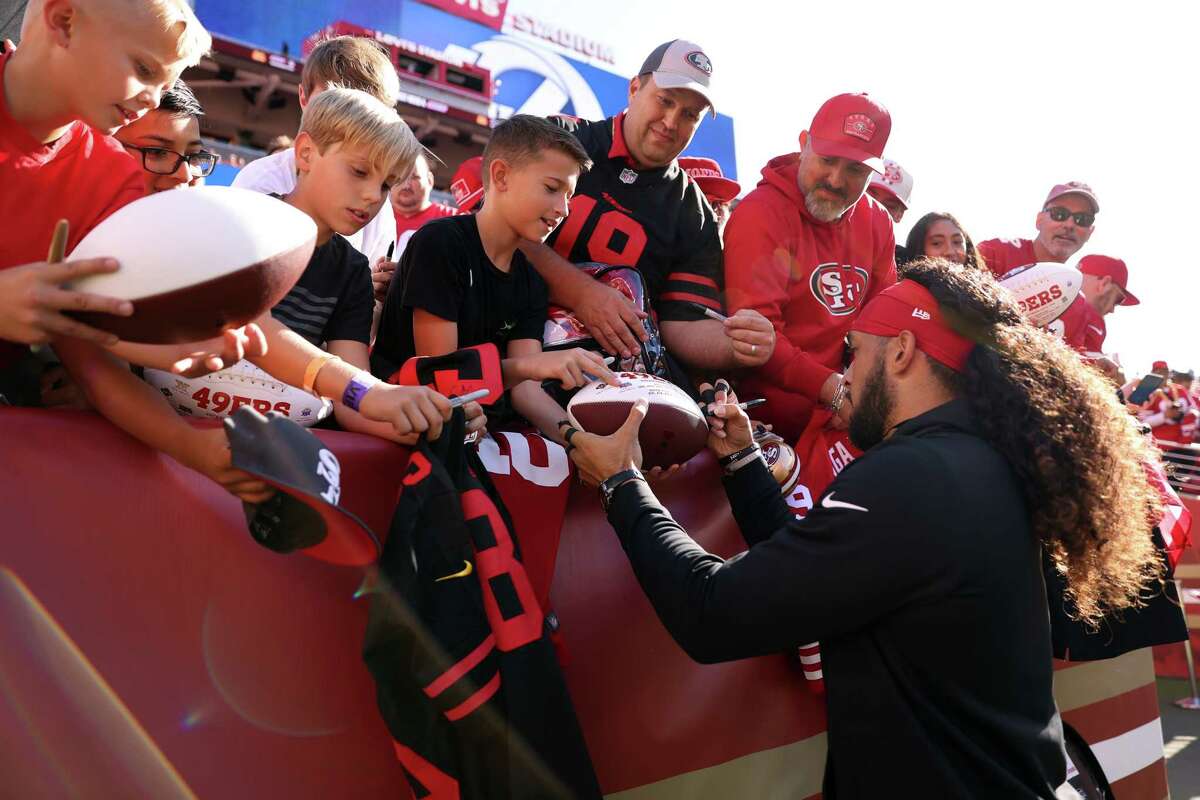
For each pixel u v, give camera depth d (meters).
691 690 2.00
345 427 1.72
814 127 2.85
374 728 1.54
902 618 1.49
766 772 2.11
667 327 2.67
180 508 1.39
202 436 1.31
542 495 1.83
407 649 1.43
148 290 1.15
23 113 1.40
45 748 1.21
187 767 1.33
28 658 1.22
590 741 1.84
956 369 1.66
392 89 2.93
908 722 1.48
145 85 1.34
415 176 3.22
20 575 1.23
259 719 1.42
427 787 1.43
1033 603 1.56
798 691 2.18
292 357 1.55
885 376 1.70
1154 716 2.93
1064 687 2.63
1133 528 1.66
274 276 1.23
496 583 1.54
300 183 1.88
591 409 1.91
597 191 2.63
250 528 1.33
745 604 1.51
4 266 1.43
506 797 1.45
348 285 1.95
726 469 2.13
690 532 2.13
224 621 1.40
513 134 2.09
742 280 2.74
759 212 2.80
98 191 1.50
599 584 1.92
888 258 3.14
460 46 10.64
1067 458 1.57
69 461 1.30
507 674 1.50
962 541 1.47
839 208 2.85
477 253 2.12
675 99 2.57
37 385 1.62
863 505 1.49
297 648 1.47
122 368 1.36
